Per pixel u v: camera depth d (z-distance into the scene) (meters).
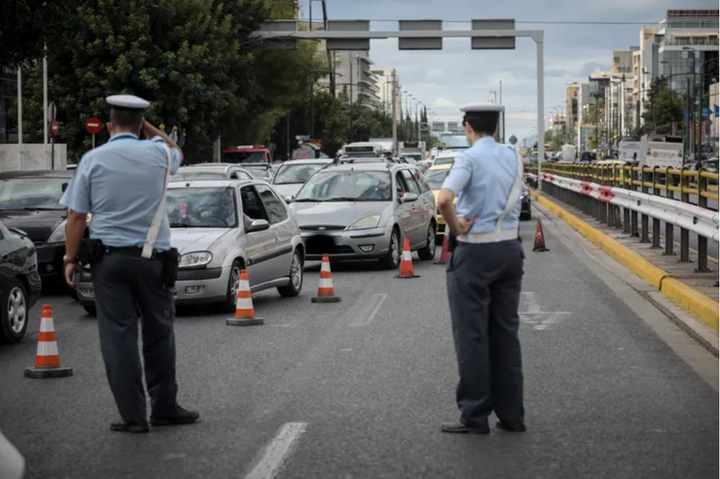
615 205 26.28
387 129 178.62
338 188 20.14
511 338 7.19
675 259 18.03
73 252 7.29
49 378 9.62
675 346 10.79
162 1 46.34
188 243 13.53
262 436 7.23
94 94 45.62
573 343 11.00
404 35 44.12
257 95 58.25
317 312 13.80
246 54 51.16
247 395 8.63
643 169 20.75
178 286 13.37
